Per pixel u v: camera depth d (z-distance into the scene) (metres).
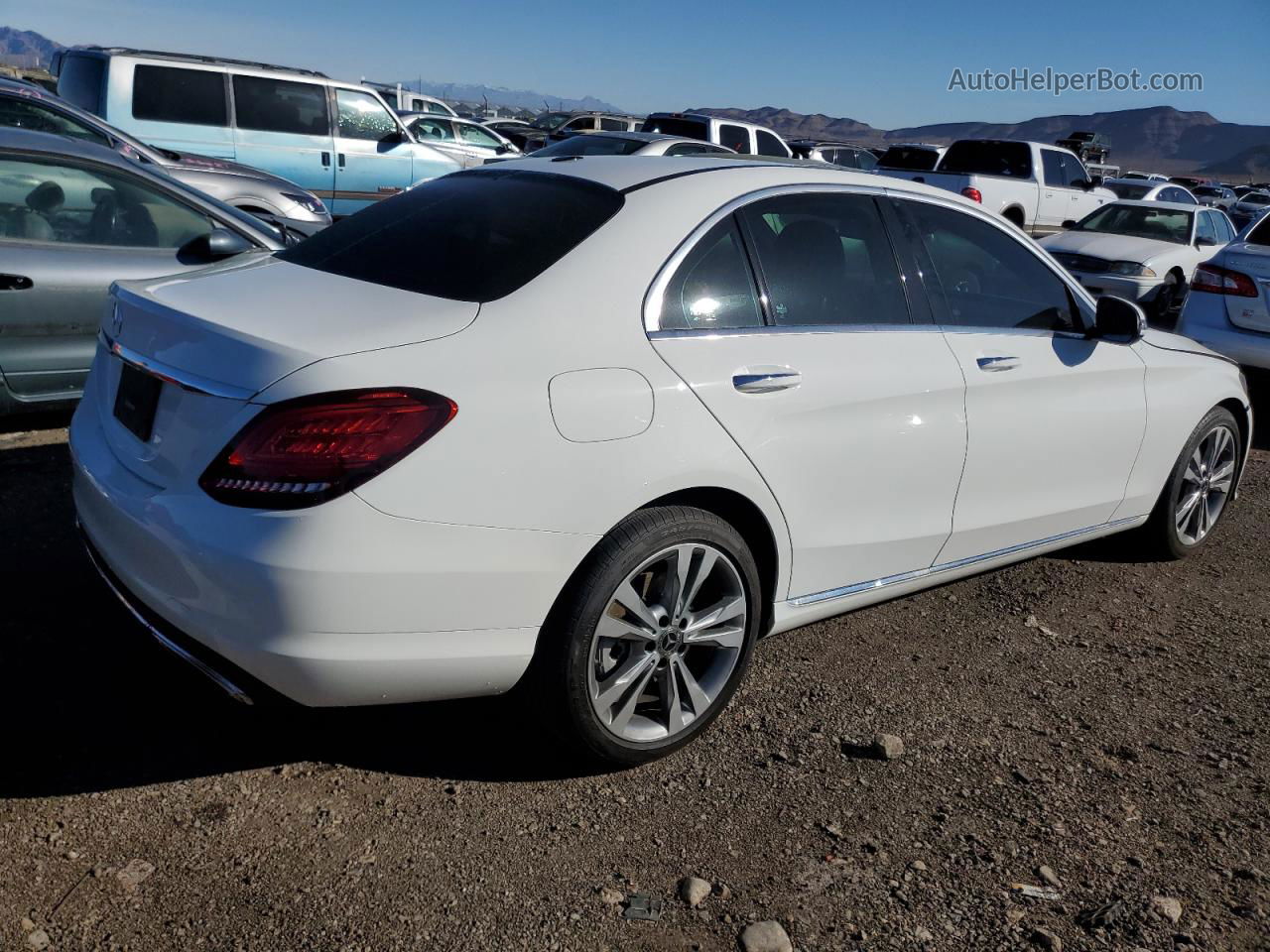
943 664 3.62
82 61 11.17
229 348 2.39
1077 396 3.85
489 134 20.44
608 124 25.22
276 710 3.02
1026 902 2.43
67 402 5.11
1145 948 2.31
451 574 2.37
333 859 2.42
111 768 2.68
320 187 12.41
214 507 2.31
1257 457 6.95
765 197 3.12
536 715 2.69
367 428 2.26
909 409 3.24
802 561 3.11
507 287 2.64
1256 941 2.35
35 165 4.92
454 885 2.37
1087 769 3.02
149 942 2.13
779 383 2.89
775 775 2.88
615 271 2.74
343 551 2.25
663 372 2.69
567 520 2.50
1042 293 3.88
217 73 11.41
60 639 3.27
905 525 3.37
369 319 2.50
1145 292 11.62
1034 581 4.46
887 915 2.36
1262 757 3.15
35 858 2.33
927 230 3.54
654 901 2.36
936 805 2.79
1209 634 4.05
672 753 2.94
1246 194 38.56
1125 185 23.34
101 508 2.67
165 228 5.34
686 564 2.75
